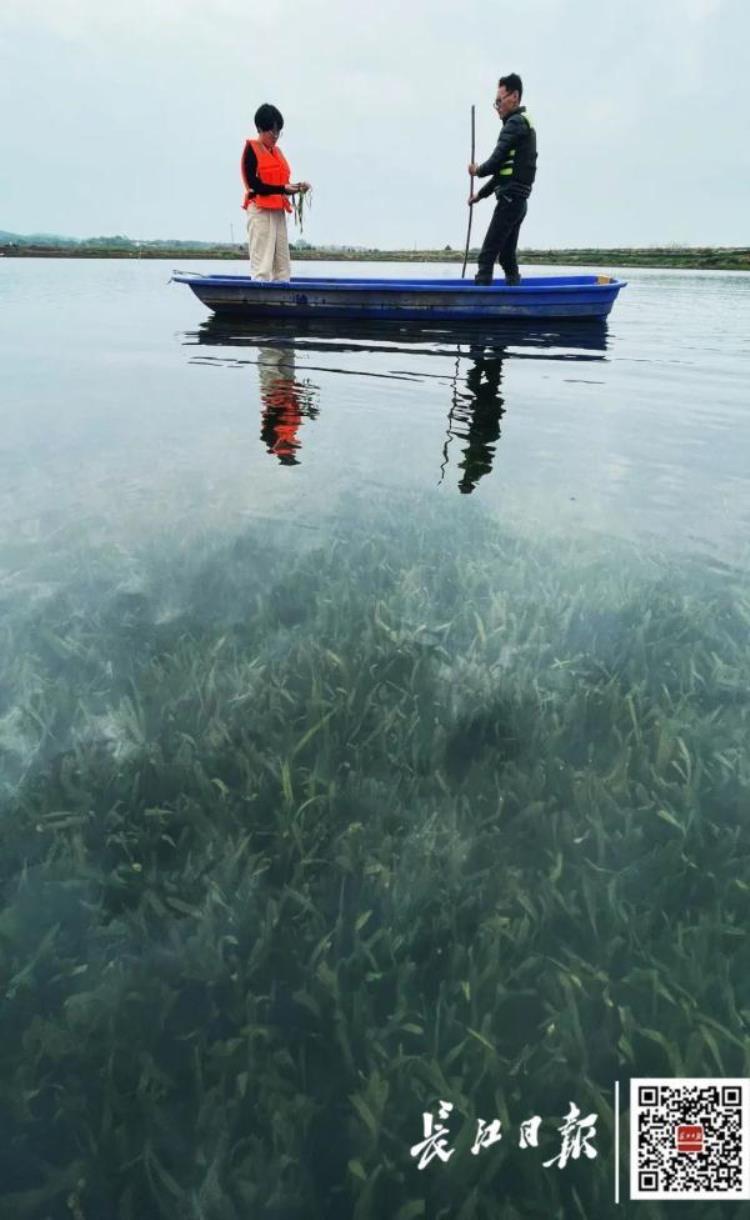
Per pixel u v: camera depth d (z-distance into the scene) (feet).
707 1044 4.06
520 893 4.91
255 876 5.01
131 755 6.09
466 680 7.17
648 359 26.27
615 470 13.37
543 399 19.40
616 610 8.45
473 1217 3.41
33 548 9.65
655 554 9.80
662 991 4.26
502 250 32.09
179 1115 3.74
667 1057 4.01
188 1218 3.39
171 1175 3.51
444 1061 3.99
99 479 12.42
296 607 8.43
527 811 5.53
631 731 6.41
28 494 11.63
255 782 5.81
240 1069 3.92
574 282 35.68
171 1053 4.00
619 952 4.56
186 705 6.70
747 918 4.78
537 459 14.01
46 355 26.02
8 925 4.65
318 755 6.02
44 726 6.34
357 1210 3.39
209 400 18.83
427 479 12.66
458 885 4.97
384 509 11.21
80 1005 4.21
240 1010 4.22
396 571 9.29
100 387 20.47
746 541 10.25
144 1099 3.78
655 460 14.03
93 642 7.61
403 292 31.96
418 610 8.41
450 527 10.60
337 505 11.37
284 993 4.33
